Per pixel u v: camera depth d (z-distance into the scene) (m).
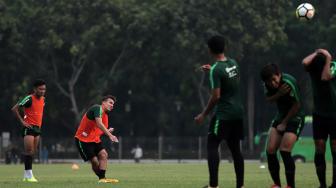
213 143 46.12
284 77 47.00
